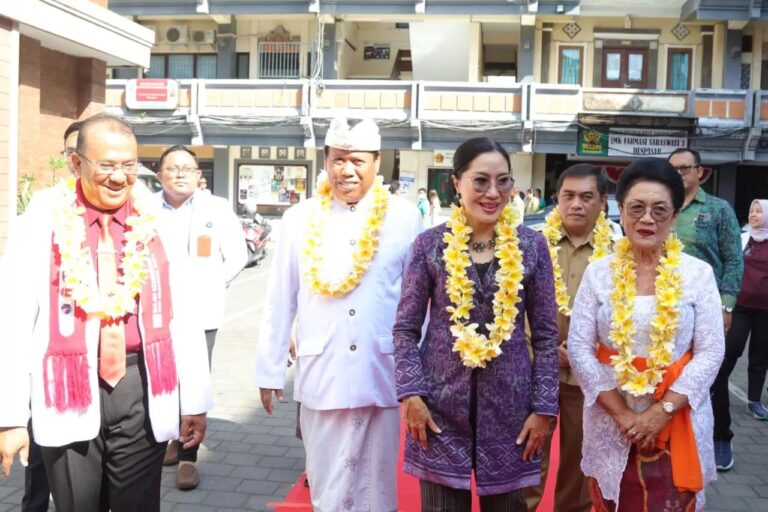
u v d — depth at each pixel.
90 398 2.70
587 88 19.28
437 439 2.81
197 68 23.16
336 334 3.35
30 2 10.81
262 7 21.33
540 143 19.67
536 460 2.88
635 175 2.92
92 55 13.35
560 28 21.62
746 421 6.18
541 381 2.83
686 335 2.85
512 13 20.47
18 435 2.61
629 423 2.80
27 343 2.66
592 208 3.89
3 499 4.26
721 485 4.77
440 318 2.89
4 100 10.48
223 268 4.96
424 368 2.89
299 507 4.25
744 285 5.74
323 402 3.34
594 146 19.28
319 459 3.41
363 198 3.51
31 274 2.70
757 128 18.73
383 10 20.84
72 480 2.75
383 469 3.41
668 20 21.31
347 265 3.40
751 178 21.44
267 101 20.27
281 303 3.58
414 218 3.55
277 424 5.87
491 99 19.50
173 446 4.90
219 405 6.34
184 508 4.28
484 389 2.79
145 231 2.88
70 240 2.72
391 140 20.09
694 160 4.50
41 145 12.69
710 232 4.56
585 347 3.00
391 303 3.42
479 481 2.79
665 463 2.80
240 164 22.14
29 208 2.82
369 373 3.33
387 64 24.62
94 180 2.76
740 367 8.30
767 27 21.03
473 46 21.69
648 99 19.17
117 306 2.75
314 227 3.47
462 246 2.87
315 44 21.91
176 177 4.75
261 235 17.03
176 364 2.92
